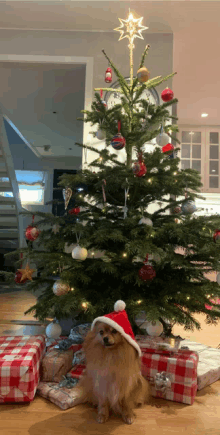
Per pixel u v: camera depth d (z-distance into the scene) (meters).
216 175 5.46
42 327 3.02
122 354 1.43
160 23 3.26
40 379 1.81
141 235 1.95
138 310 1.74
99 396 1.48
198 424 1.46
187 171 2.17
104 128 2.16
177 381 1.67
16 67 3.62
